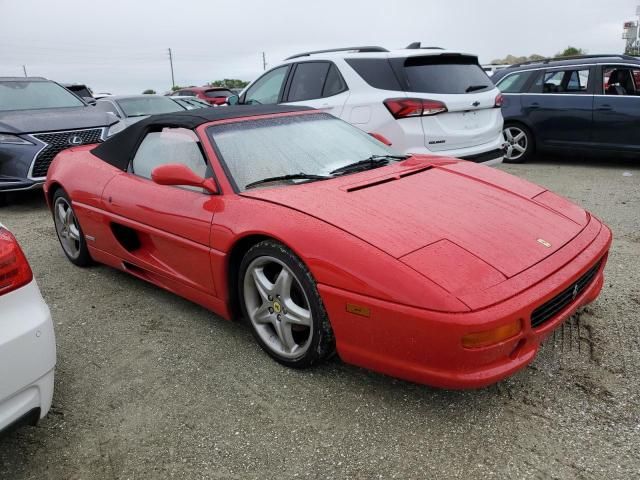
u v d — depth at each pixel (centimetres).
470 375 219
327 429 238
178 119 355
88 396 274
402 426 237
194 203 314
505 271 230
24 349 203
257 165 319
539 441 223
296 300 276
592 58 797
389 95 555
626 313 323
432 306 215
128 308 375
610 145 768
